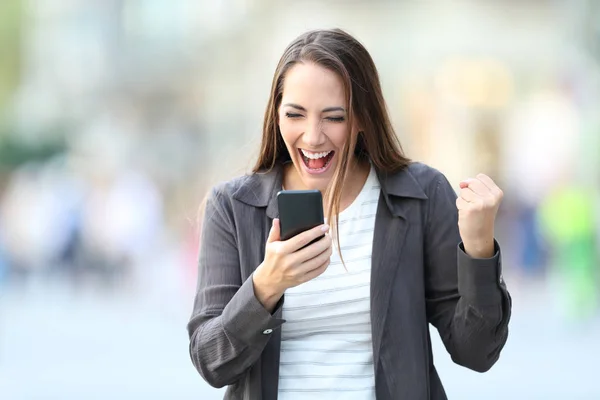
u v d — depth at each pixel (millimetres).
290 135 4891
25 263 36531
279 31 41625
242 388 4961
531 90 39219
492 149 39250
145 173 53281
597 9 27750
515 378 16312
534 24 38969
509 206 37250
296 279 4602
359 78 4938
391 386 4824
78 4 55406
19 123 55719
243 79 47844
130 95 54812
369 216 5051
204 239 5137
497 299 4750
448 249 5000
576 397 14523
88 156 39594
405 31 39500
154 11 52344
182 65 51375
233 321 4676
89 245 35625
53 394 15195
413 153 39656
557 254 28281
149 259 35688
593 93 30703
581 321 23422
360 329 4953
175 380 16344
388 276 4918
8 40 55406
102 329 24250
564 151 37344
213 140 50812
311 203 4598
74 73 56688
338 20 40000
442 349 19078
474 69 39281
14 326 25000
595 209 26406
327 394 4891
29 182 38906
